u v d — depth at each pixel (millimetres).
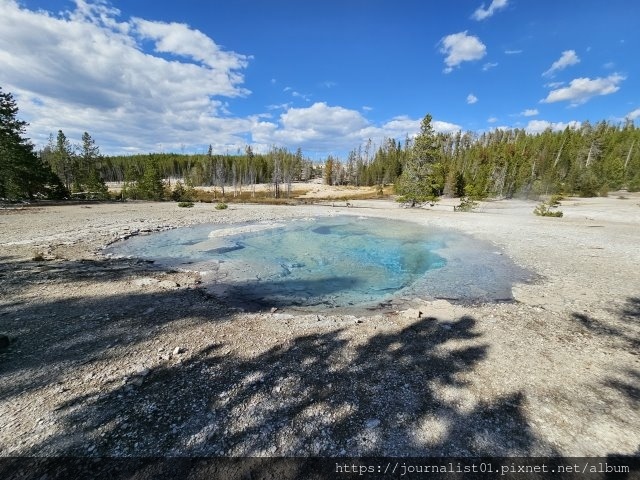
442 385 4695
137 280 9711
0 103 29734
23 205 30578
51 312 7062
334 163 112125
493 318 7363
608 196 50344
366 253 15000
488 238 18609
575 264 12461
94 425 3740
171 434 3641
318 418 3963
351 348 5801
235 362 5223
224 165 109188
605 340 6203
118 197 48844
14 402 4117
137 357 5293
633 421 3979
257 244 16719
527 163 65500
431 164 38656
